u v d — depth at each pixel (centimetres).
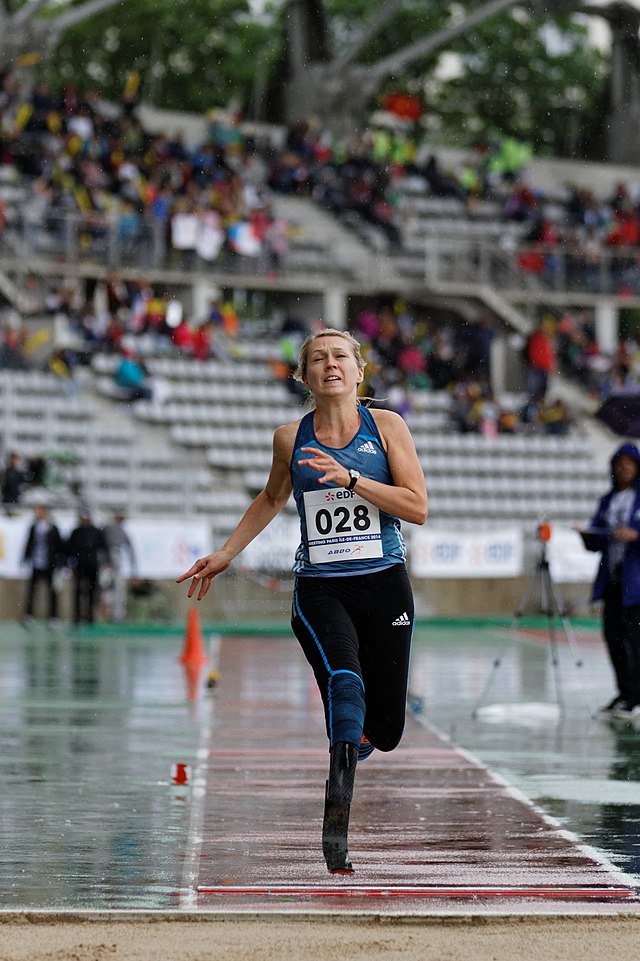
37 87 9262
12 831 1717
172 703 3331
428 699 3512
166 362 8619
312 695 3541
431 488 8625
